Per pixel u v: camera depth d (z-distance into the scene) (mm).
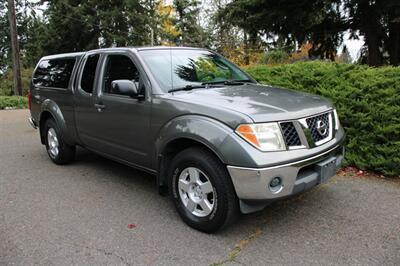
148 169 4359
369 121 5277
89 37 29422
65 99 5621
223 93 4023
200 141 3486
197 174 3680
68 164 6199
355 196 4531
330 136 3875
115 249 3451
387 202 4336
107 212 4254
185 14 34000
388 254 3260
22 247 3521
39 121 6410
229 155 3275
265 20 13703
